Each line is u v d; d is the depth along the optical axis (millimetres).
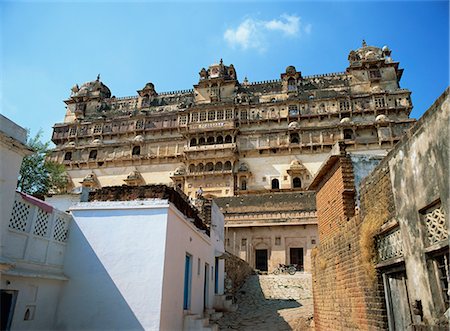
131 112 56906
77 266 9578
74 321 9000
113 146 53312
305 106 49812
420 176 5414
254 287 22797
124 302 9031
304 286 22391
